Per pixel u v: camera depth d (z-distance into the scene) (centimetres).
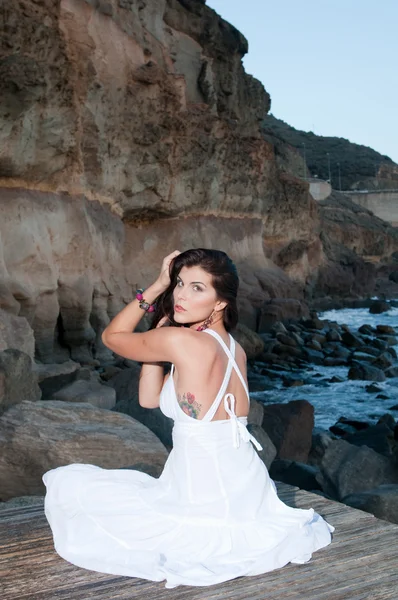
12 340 1065
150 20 2641
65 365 1234
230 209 2820
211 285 261
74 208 1562
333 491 758
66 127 1462
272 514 281
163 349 255
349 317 3403
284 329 2459
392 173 8362
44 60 1345
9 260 1334
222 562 261
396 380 1748
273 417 987
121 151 1877
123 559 266
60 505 288
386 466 779
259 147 3069
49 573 269
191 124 2347
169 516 267
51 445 529
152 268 2244
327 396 1548
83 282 1546
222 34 3169
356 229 5194
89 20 1692
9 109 1281
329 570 273
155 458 540
